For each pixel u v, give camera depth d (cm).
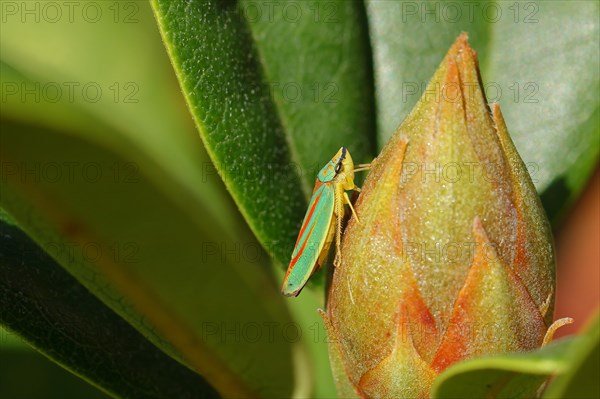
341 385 9
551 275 9
